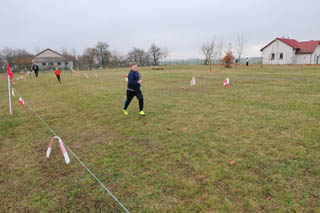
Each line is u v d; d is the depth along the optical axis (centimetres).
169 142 438
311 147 386
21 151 427
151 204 264
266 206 252
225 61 3312
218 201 263
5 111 779
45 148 439
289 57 4106
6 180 328
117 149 418
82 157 391
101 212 256
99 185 307
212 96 891
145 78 1838
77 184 312
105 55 7931
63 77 2448
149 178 316
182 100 833
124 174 330
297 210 244
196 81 1466
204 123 540
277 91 938
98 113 695
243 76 1708
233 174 316
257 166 334
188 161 358
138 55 8181
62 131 537
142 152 400
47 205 272
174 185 297
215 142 425
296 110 619
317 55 4094
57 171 348
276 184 290
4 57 6869
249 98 812
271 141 418
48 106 845
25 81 2109
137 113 669
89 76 2483
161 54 8175
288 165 333
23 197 288
